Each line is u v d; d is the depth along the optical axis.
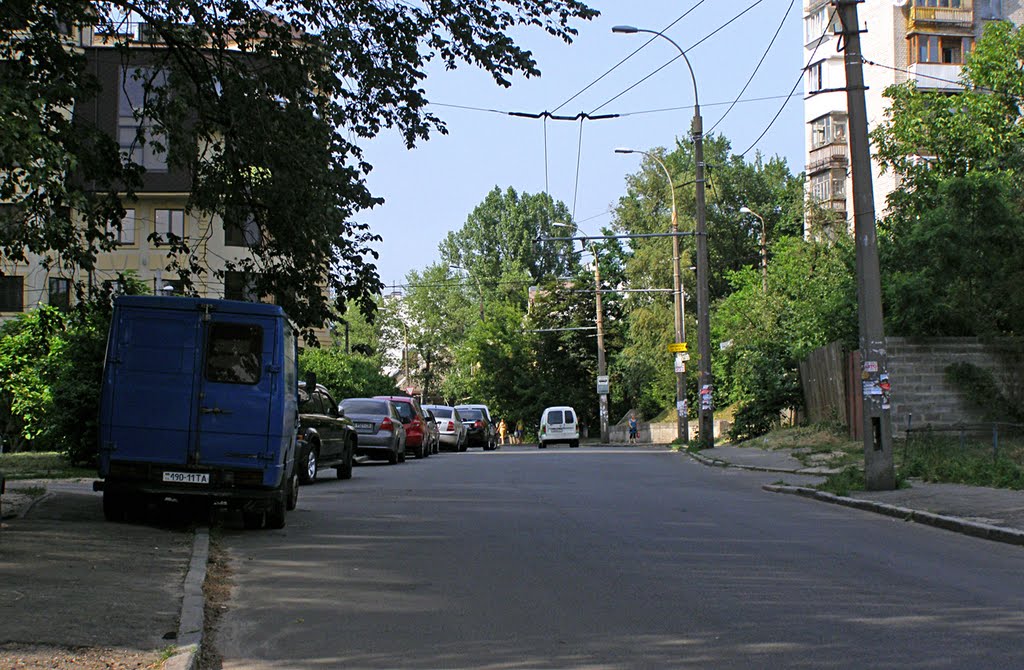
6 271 38.66
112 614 7.29
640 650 6.60
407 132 14.78
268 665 6.40
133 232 40.09
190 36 13.92
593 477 22.16
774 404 34.12
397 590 8.76
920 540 11.41
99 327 21.62
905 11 53.66
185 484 12.50
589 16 14.01
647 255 65.50
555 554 10.54
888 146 31.58
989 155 30.34
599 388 60.50
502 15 13.98
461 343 97.44
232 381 12.60
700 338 34.06
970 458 17.84
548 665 6.28
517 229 98.56
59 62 13.41
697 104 33.41
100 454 12.49
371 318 15.51
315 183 14.34
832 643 6.70
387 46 14.05
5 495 15.19
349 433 22.34
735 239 77.31
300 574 9.59
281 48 14.02
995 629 7.01
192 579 8.80
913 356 24.16
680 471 24.28
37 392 31.23
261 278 15.30
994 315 24.61
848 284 29.72
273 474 12.57
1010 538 10.95
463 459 32.38
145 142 14.91
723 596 8.28
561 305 76.50
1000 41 31.73
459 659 6.48
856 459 21.97
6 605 7.43
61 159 9.98
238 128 14.12
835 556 10.28
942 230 24.03
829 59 59.09
